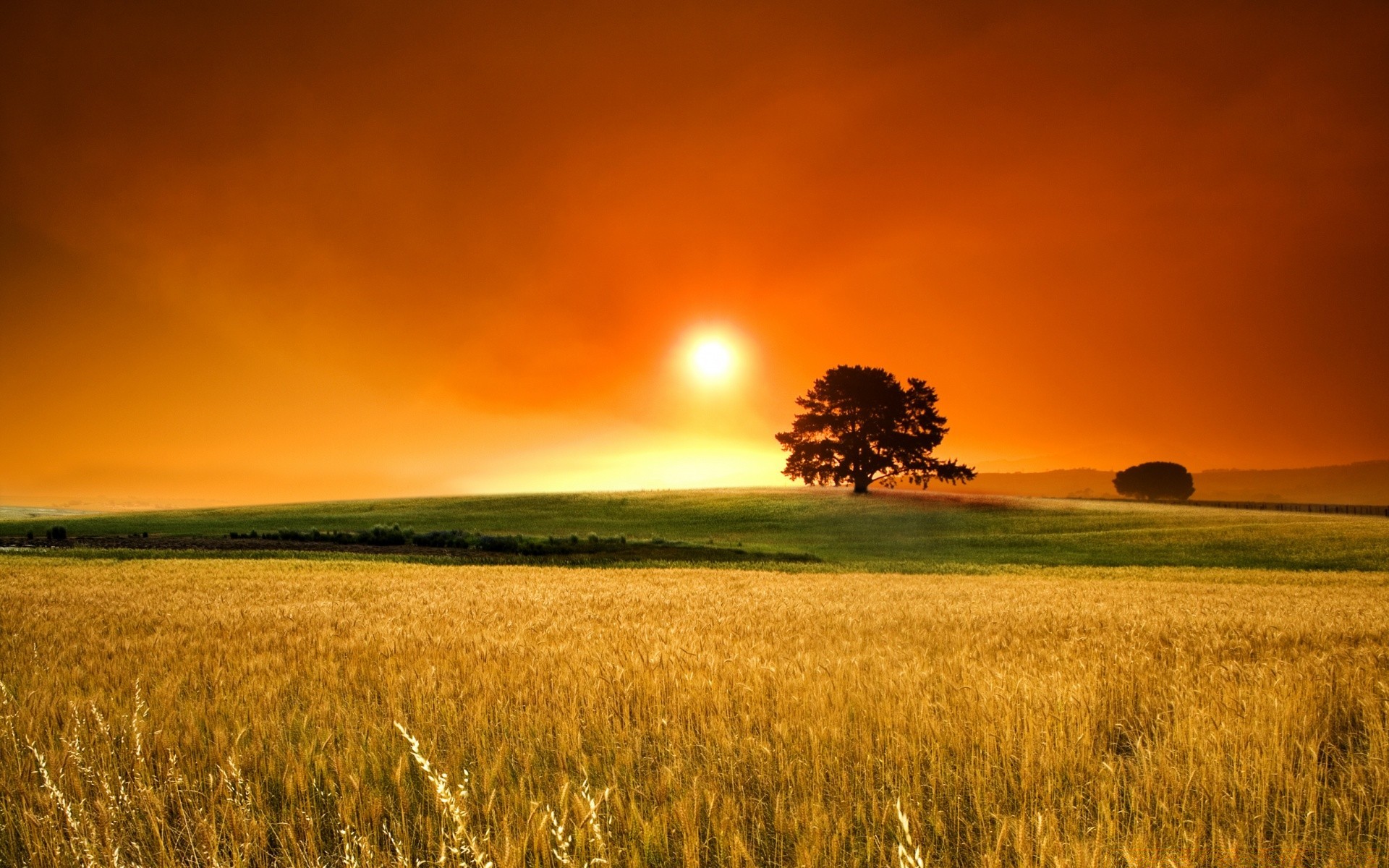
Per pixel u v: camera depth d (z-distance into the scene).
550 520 67.25
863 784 5.05
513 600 19.16
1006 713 6.36
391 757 5.55
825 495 85.00
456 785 4.57
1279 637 13.20
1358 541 50.88
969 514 69.56
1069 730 6.07
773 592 22.62
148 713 6.77
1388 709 6.63
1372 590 26.69
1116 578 34.00
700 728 6.25
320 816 4.74
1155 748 5.80
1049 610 17.95
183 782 5.01
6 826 4.50
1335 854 4.19
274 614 15.47
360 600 18.77
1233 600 21.59
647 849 4.22
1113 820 4.42
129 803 4.69
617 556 40.94
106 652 10.50
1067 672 8.64
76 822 4.25
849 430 82.31
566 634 12.55
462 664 9.12
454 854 3.68
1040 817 4.16
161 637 11.87
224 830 4.42
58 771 5.09
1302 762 5.16
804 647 11.27
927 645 11.76
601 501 81.06
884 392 80.81
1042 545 51.88
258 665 9.22
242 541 43.50
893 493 88.00
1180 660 9.84
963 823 4.70
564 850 3.81
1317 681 7.91
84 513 108.31
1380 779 5.05
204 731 6.38
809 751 5.68
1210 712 6.58
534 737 6.12
